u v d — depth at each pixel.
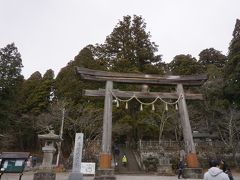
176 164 27.50
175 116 36.28
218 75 40.94
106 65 45.47
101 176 17.45
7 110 36.31
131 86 40.22
